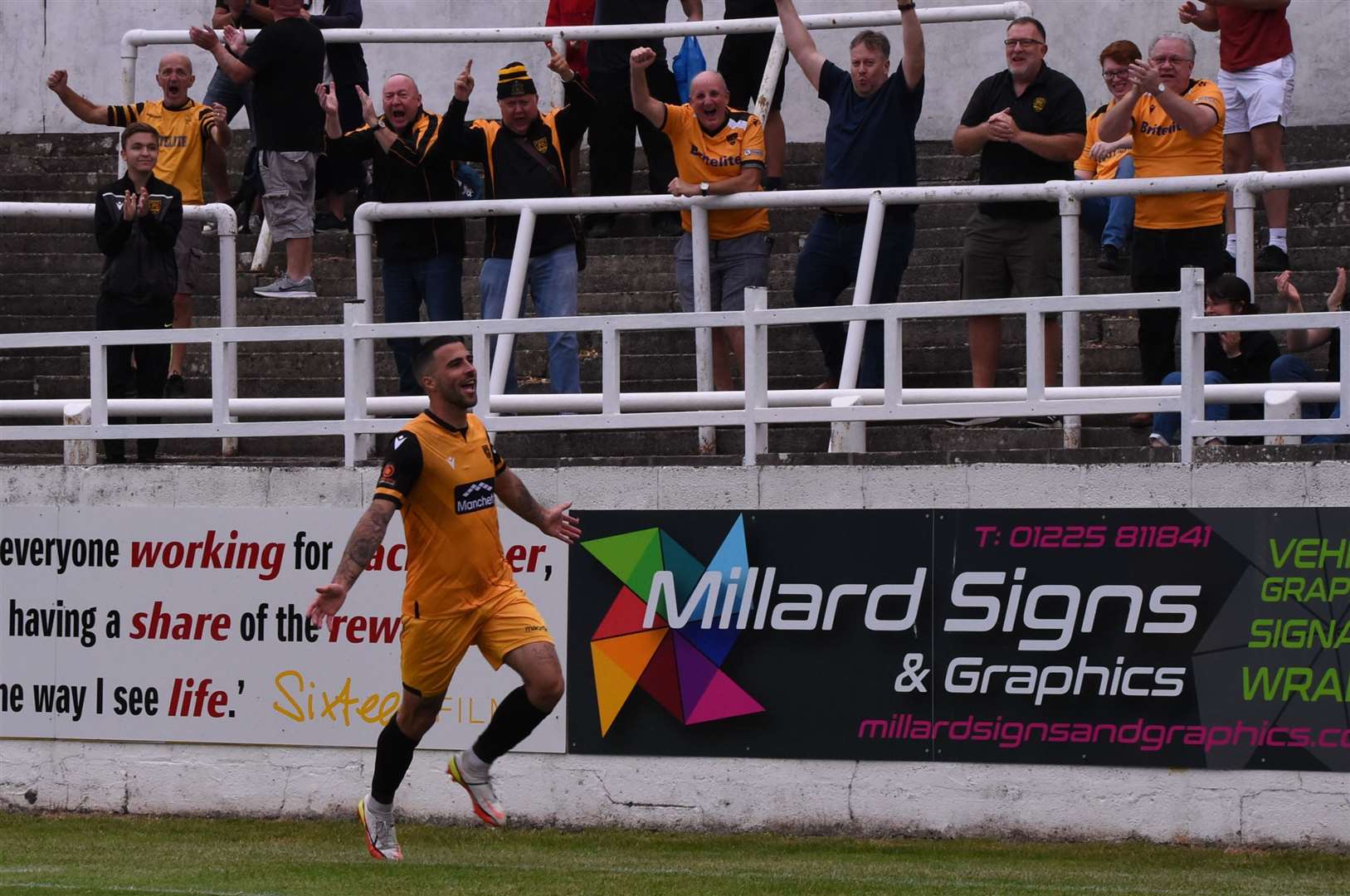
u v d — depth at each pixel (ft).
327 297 160.25
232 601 118.62
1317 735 100.01
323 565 116.98
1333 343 117.19
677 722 110.63
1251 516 101.14
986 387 125.29
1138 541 103.04
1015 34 127.65
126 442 142.41
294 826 114.73
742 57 161.99
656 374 148.05
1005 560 105.29
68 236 177.37
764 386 111.24
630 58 142.20
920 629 106.63
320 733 116.98
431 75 212.02
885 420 107.96
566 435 123.34
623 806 111.45
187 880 90.58
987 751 105.40
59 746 121.70
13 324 166.20
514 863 97.86
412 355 131.75
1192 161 124.88
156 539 119.96
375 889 86.43
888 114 125.29
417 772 115.03
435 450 91.45
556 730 112.57
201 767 119.14
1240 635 101.30
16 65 216.95
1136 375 137.39
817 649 108.37
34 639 122.21
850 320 108.68
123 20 215.31
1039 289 124.26
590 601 112.37
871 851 102.47
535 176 131.75
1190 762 102.12
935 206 166.71
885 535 107.34
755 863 97.96
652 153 161.17
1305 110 191.93
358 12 168.76
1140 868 95.20
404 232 130.52
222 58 145.28
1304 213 157.17
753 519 109.60
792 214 167.12
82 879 91.71
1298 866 95.71
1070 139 126.72
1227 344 115.24
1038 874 93.25
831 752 107.96
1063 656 104.22
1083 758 103.81
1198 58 192.54
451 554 92.17
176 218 132.16
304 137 148.97
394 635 115.65
